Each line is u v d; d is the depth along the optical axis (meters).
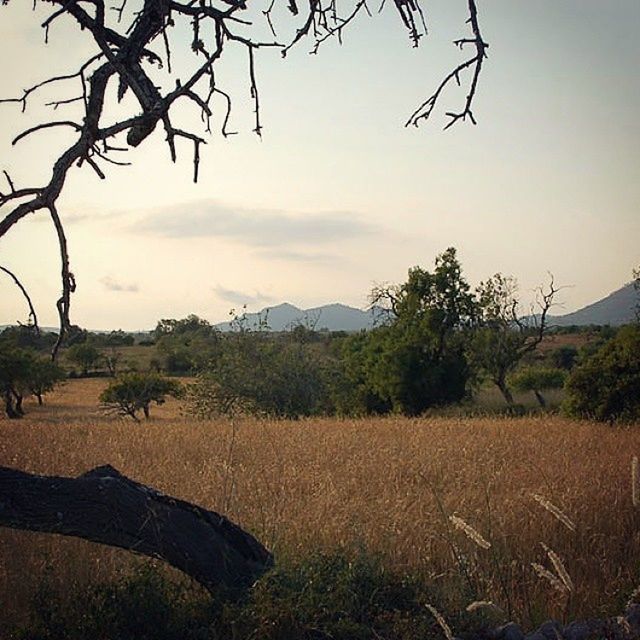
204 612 6.71
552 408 45.78
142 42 5.64
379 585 7.04
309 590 6.75
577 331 96.62
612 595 8.00
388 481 15.26
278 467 17.14
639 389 32.94
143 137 5.61
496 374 51.31
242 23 5.77
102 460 17.66
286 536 9.32
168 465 16.94
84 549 8.84
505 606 7.66
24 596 7.68
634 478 4.14
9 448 19.20
